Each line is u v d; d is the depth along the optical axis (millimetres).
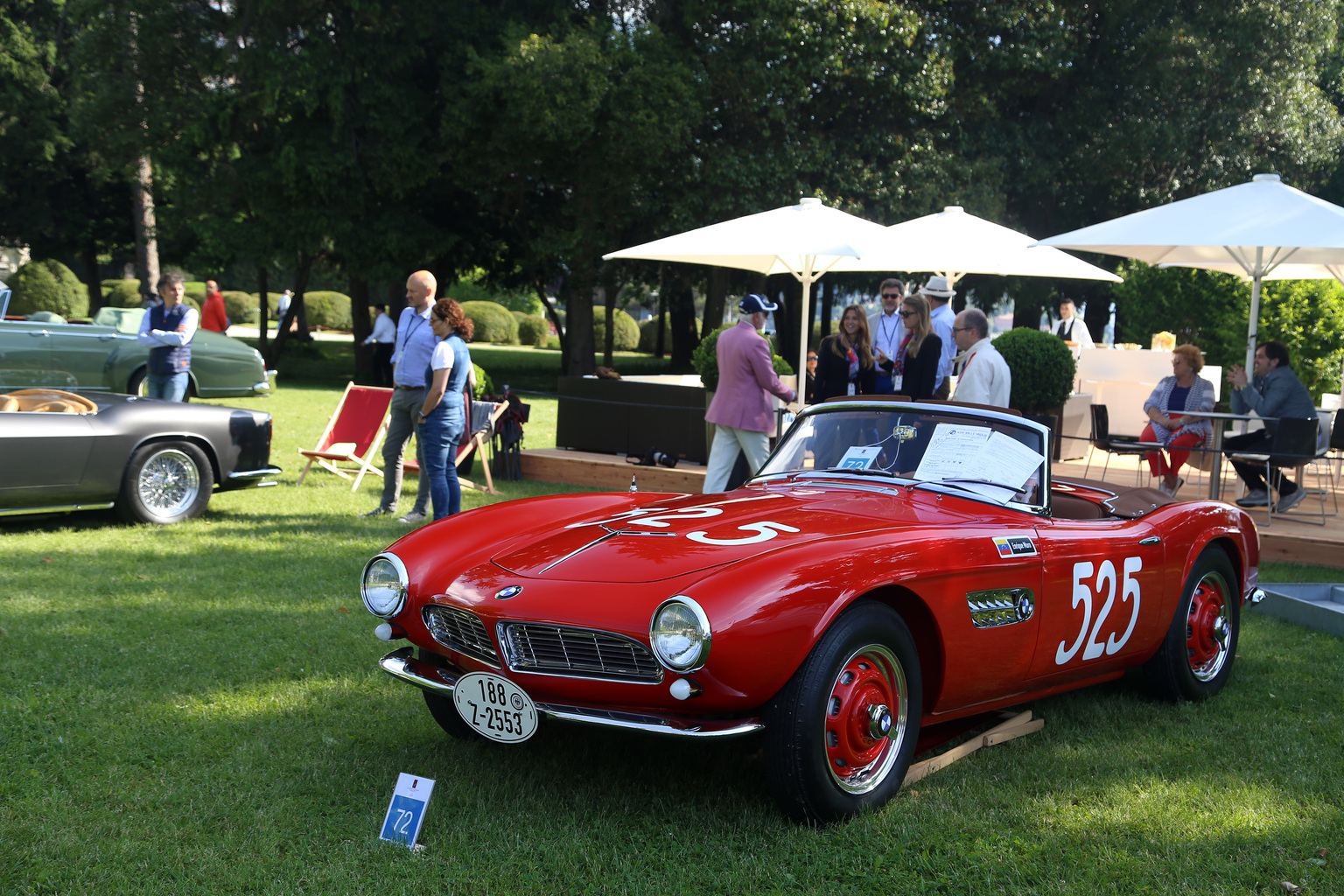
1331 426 10680
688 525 3627
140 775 3543
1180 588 4406
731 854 3004
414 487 9859
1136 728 4227
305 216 20234
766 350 7289
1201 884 2895
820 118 21297
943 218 10977
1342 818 3355
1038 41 21234
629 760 3742
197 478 7973
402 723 4082
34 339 12961
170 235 23266
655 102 18891
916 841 3107
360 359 23781
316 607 5652
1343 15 24000
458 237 21938
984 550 3500
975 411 4355
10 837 3053
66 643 4914
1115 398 13273
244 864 2930
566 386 10914
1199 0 22000
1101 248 9852
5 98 25906
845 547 3211
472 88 19234
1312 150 22719
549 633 3168
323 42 19547
